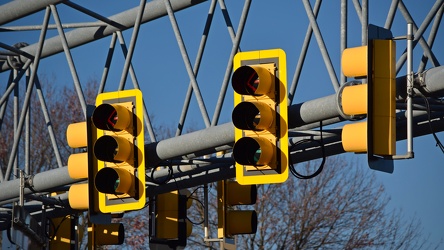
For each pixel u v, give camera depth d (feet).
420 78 55.62
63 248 87.35
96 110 62.69
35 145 154.10
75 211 86.48
